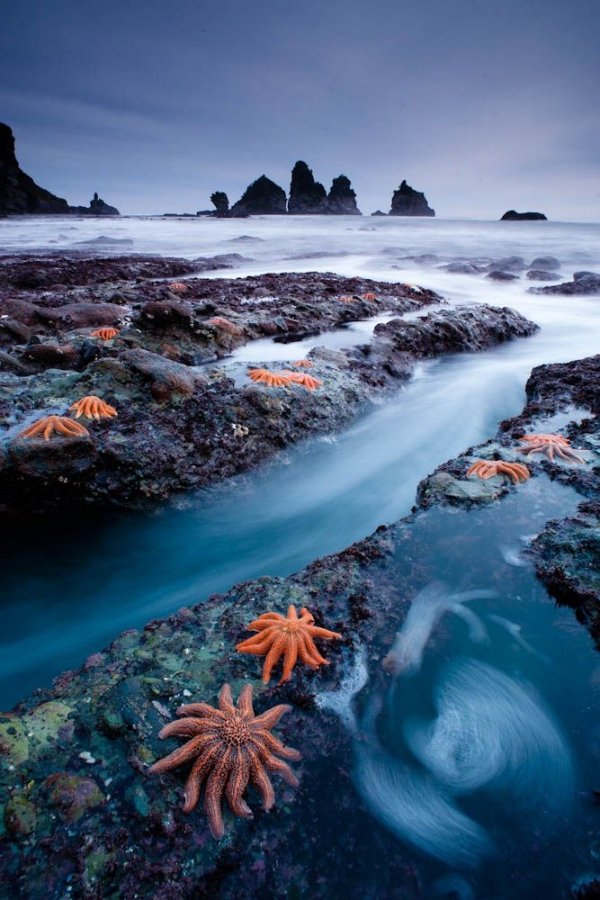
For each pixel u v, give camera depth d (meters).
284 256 39.28
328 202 137.12
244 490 7.29
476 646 3.91
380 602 4.27
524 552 4.73
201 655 3.69
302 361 9.87
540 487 5.73
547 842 2.79
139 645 3.89
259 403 7.79
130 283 20.00
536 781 3.09
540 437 6.64
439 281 28.61
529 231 71.62
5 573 6.21
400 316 17.30
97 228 66.88
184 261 31.09
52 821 2.63
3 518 6.14
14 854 2.51
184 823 2.64
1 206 87.06
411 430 9.77
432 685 3.62
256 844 2.66
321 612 4.13
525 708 3.49
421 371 12.61
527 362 13.84
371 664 3.74
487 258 39.56
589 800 2.96
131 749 2.93
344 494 8.13
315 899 2.52
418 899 2.56
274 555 6.95
